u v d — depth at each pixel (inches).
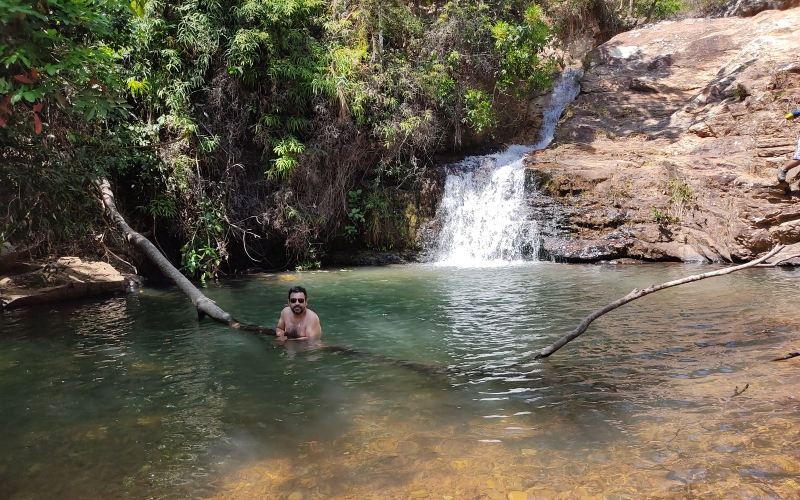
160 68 497.7
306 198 565.9
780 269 435.8
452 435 151.3
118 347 257.1
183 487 128.1
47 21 180.2
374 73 595.8
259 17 518.3
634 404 168.2
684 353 219.1
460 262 570.9
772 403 162.1
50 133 306.3
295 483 128.2
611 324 272.8
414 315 315.6
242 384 201.9
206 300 324.5
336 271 530.0
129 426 164.9
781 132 526.6
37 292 362.9
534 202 570.3
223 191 525.0
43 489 129.0
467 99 655.1
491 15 711.7
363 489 124.5
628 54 804.6
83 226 351.6
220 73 522.9
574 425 154.9
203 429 161.2
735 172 510.6
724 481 121.5
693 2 994.7
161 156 491.2
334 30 577.3
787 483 119.6
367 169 613.6
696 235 510.3
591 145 647.8
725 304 306.0
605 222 539.8
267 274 520.1
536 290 381.4
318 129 564.4
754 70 614.9
